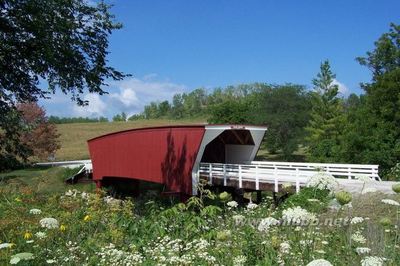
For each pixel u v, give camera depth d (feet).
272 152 135.74
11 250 14.08
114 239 17.02
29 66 45.44
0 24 41.65
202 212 18.29
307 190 32.55
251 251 12.48
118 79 51.62
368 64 105.50
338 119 115.55
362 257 11.44
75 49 47.34
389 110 64.95
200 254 13.41
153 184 97.50
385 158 61.57
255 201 61.11
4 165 48.42
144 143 75.92
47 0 43.65
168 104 361.30
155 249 14.58
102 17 48.62
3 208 22.40
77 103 50.26
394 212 24.68
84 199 28.60
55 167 110.52
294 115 120.88
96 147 92.27
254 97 167.73
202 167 68.23
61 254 14.67
